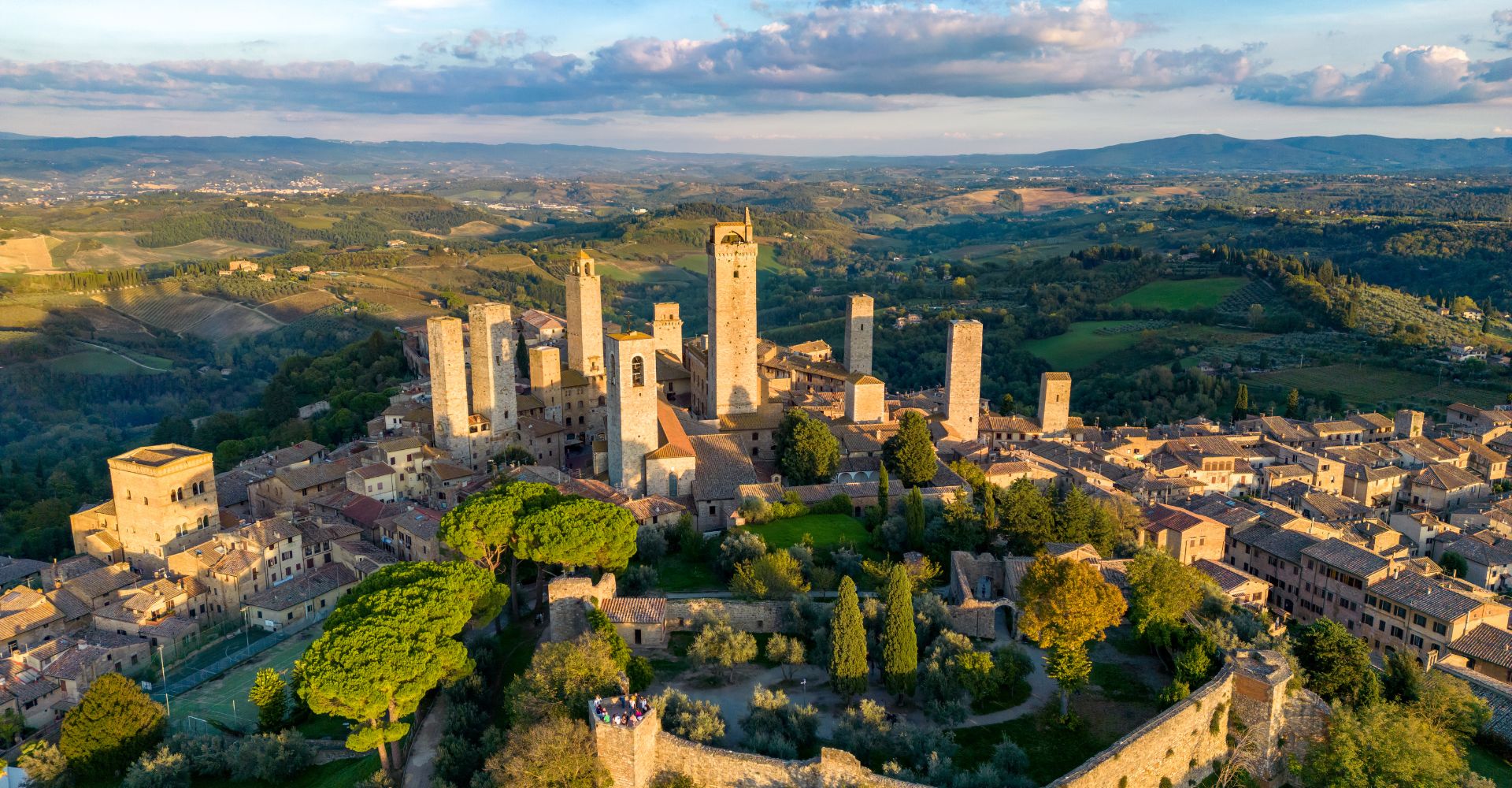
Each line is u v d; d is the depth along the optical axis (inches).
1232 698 2930.6
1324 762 2792.8
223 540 5457.7
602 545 3659.0
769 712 2942.9
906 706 3164.4
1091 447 7283.5
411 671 2957.7
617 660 3137.3
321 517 6003.9
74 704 4419.3
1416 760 2677.2
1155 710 3097.9
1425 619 4352.9
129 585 5265.8
